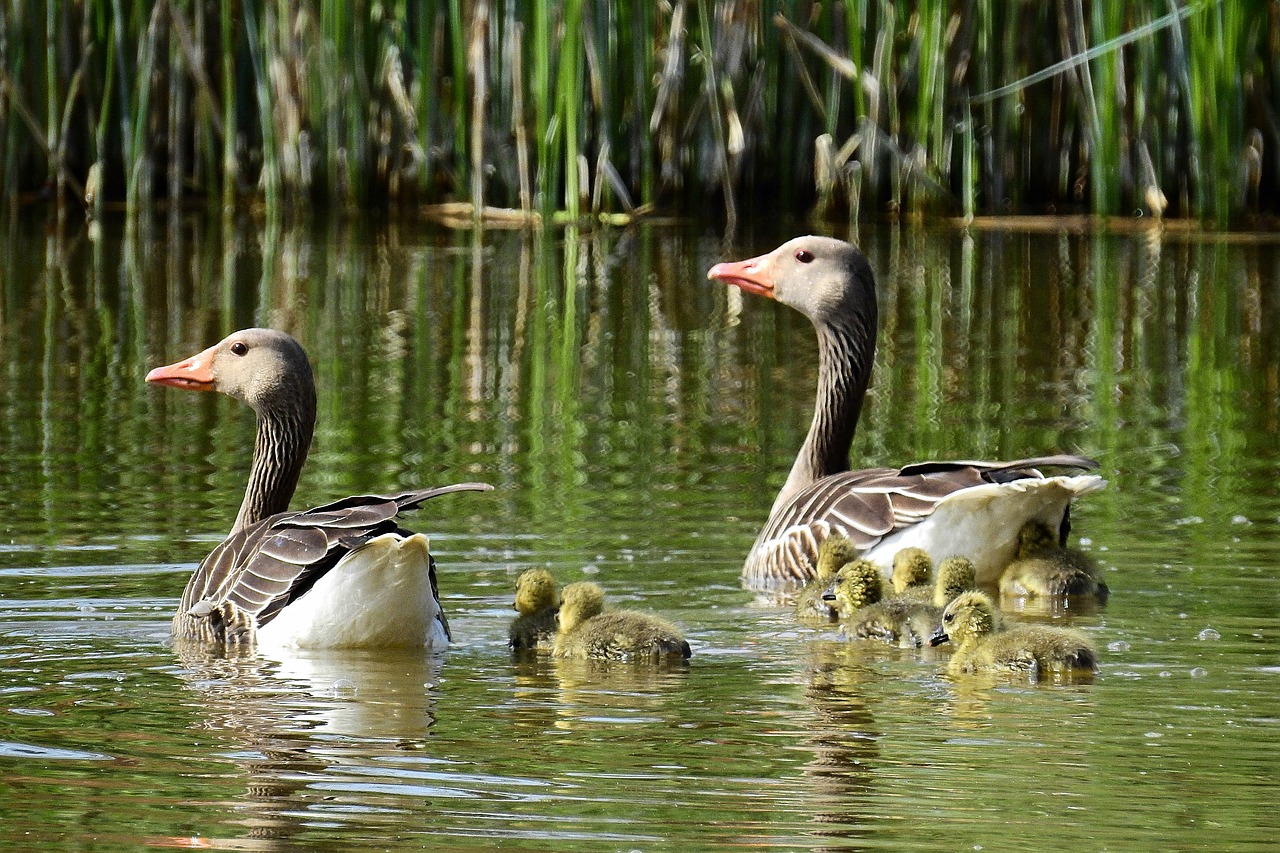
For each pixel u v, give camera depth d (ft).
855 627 35.78
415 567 33.63
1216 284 87.30
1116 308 81.30
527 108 107.96
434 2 107.55
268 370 40.47
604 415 59.67
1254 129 104.83
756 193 109.40
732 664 33.37
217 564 35.37
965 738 27.84
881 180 109.09
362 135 108.68
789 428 57.67
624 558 42.47
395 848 22.81
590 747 27.32
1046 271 91.25
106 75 107.65
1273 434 56.18
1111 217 104.01
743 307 82.89
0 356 68.03
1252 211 105.91
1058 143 109.40
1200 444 54.80
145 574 39.91
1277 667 32.48
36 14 106.63
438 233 104.63
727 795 24.97
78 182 112.57
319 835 23.32
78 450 53.42
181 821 23.81
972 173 105.40
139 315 76.95
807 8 107.76
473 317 78.64
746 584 40.63
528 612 35.32
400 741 27.63
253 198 113.50
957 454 53.57
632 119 108.68
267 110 105.09
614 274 90.74
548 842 23.02
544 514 46.29
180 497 47.60
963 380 66.33
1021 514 39.68
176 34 106.63
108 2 107.14
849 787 25.23
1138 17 101.65
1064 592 37.65
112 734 27.96
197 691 30.66
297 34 106.93
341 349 70.95
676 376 66.69
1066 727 28.45
